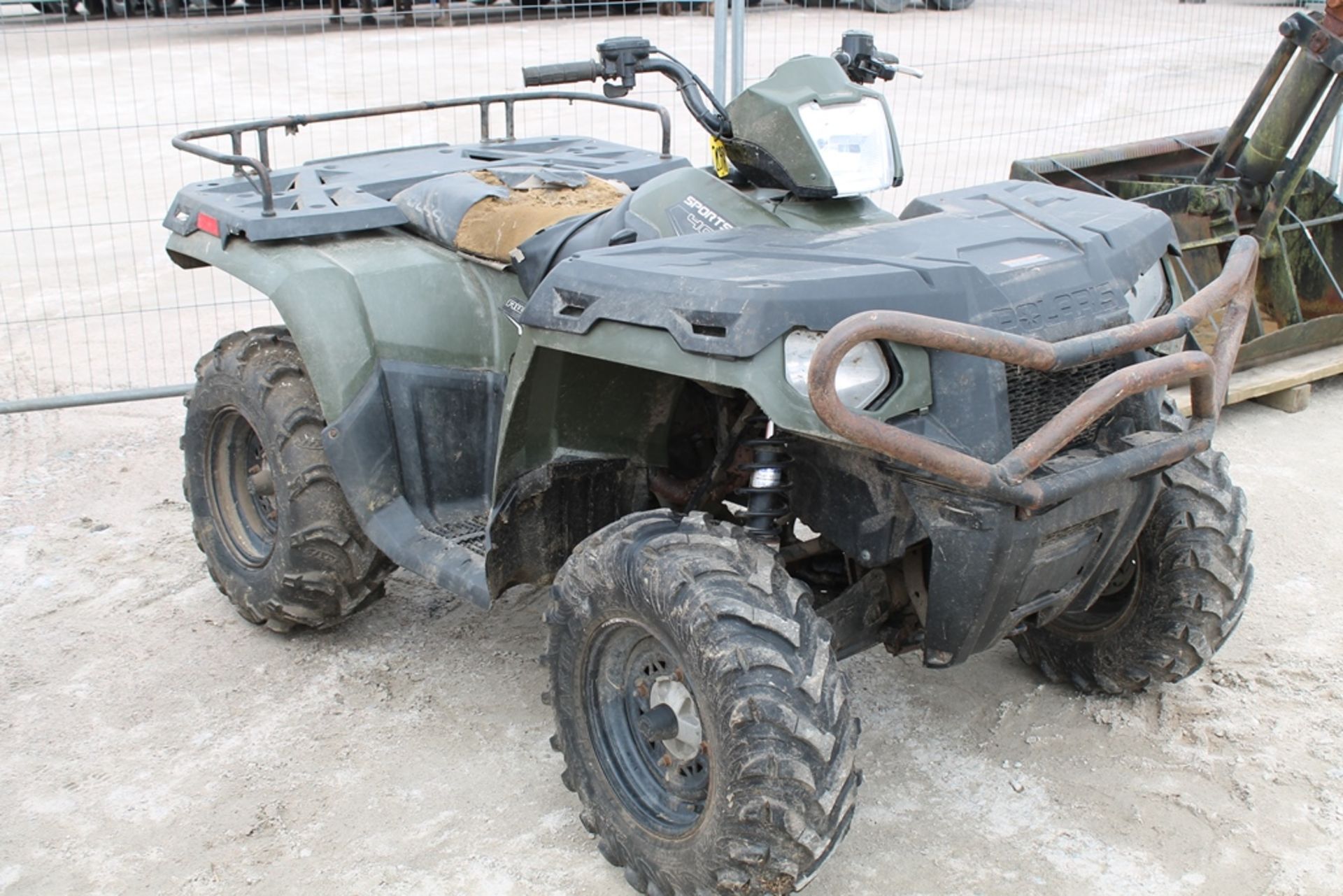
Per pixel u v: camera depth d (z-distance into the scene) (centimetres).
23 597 451
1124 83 1305
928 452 248
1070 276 285
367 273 373
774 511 297
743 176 341
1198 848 323
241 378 400
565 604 305
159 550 487
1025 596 295
